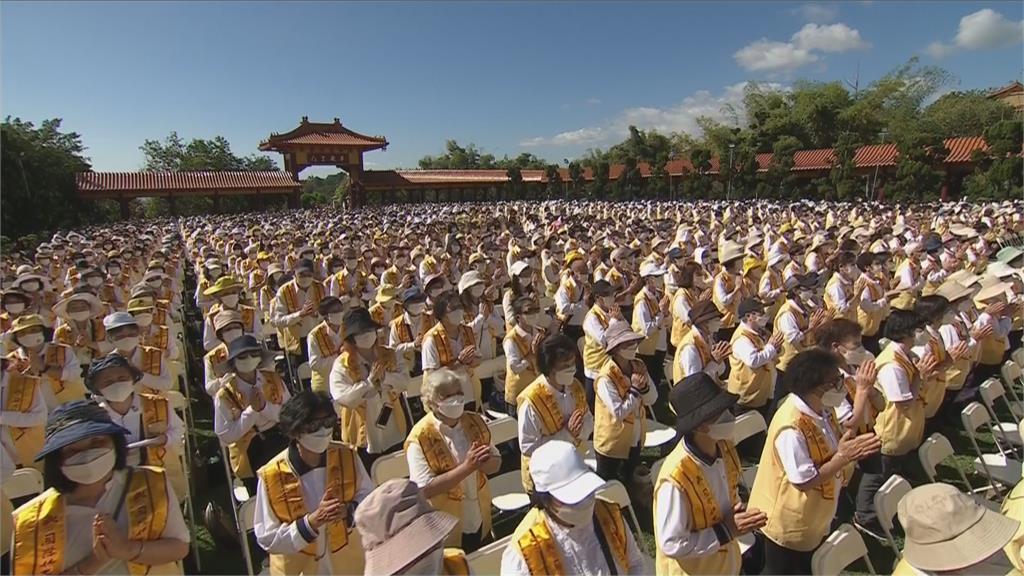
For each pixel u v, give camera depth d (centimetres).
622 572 305
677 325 902
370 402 571
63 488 292
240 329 623
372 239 1994
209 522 552
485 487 455
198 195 4422
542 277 1408
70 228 3628
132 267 1594
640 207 3794
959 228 1614
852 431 418
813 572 380
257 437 545
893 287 1104
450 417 419
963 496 285
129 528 301
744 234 2055
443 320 654
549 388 489
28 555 284
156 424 497
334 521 340
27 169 3534
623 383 544
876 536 507
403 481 260
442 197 5956
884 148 3853
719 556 345
